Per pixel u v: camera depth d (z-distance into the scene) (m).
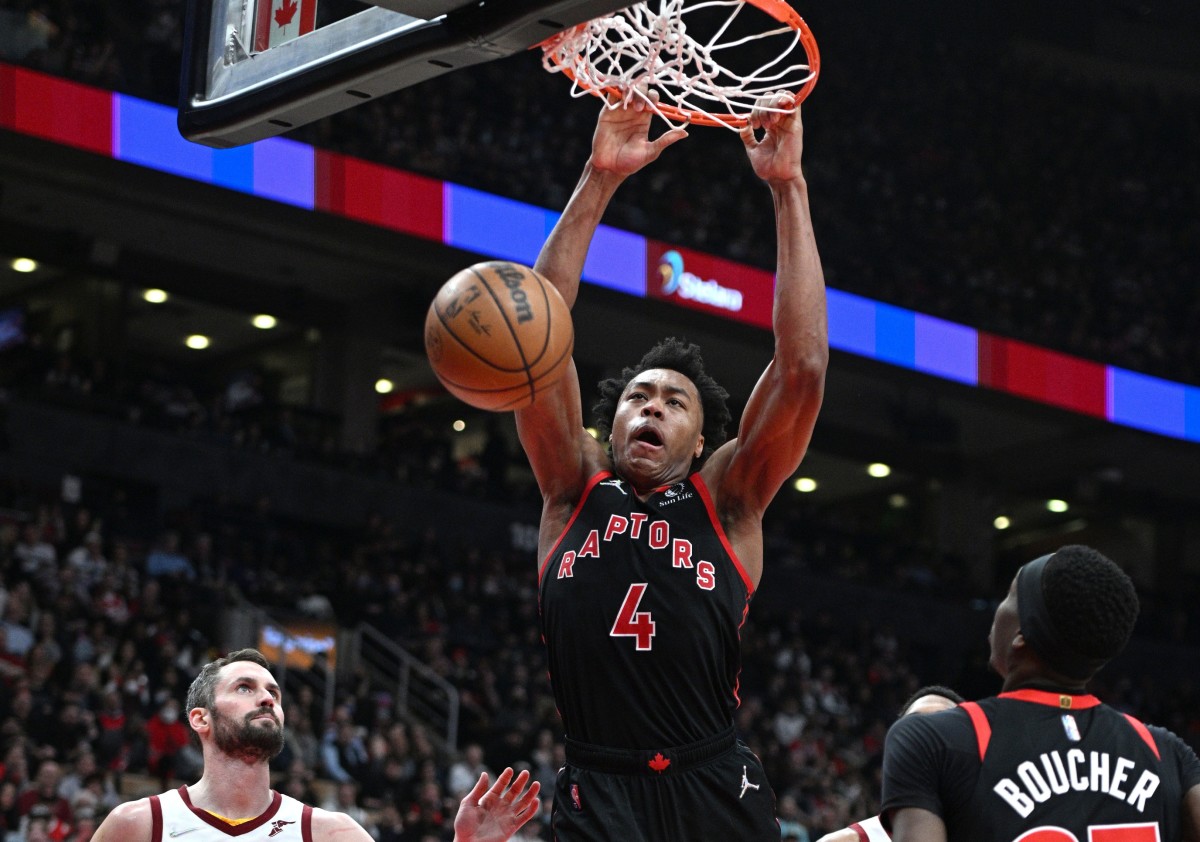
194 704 4.84
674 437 3.75
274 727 4.78
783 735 20.75
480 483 24.89
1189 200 31.16
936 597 27.39
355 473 23.66
